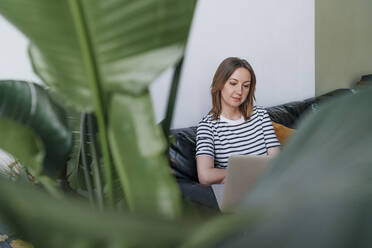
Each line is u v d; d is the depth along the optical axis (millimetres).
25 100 237
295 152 125
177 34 190
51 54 200
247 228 107
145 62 192
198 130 1604
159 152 190
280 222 105
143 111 195
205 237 103
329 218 101
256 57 2262
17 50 1463
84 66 196
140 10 186
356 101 129
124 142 195
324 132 125
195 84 2018
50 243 116
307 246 99
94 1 186
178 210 183
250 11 2178
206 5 2012
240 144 1616
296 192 111
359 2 2963
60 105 242
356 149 113
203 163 1486
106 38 191
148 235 107
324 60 2670
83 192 265
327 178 110
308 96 2588
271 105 2395
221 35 2090
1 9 194
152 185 188
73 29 190
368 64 3221
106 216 108
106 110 201
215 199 923
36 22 192
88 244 109
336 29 2744
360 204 101
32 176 221
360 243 95
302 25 2436
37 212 113
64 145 233
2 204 119
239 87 1571
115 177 220
